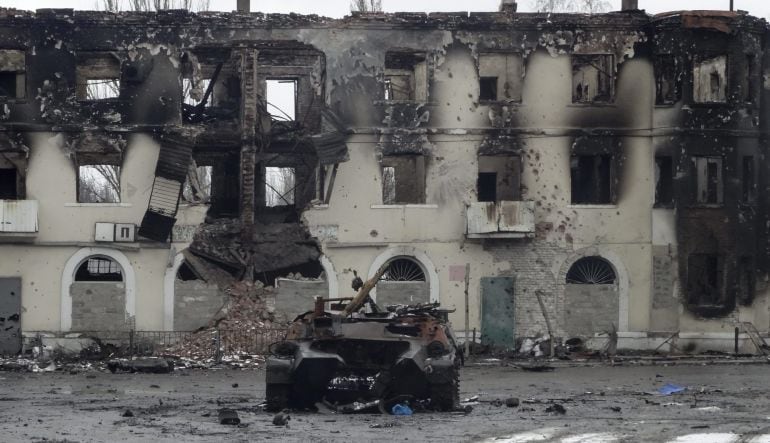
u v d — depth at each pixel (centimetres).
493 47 4603
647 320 4628
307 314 2573
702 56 4634
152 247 4434
